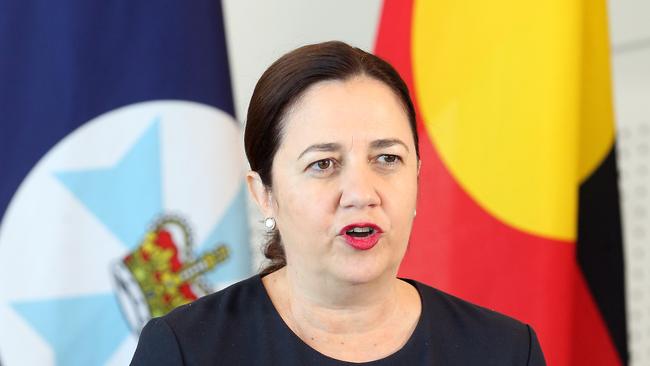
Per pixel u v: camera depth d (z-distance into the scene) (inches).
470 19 158.4
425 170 160.1
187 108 162.6
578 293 163.6
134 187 159.9
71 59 157.5
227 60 167.5
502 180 156.1
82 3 158.2
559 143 153.2
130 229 159.8
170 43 162.2
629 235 221.6
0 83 155.4
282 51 214.2
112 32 160.1
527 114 154.9
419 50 161.8
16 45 156.6
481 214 157.1
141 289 159.8
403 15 164.2
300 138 96.3
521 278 155.3
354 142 95.1
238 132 167.2
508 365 105.3
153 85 161.3
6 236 154.9
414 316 106.8
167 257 160.9
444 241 158.7
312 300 102.7
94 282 158.2
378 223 95.0
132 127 160.2
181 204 161.8
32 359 155.4
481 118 157.4
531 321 155.0
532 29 154.9
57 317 156.3
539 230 154.3
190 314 103.6
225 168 164.1
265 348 101.7
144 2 161.6
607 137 162.9
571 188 153.6
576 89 153.6
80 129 157.6
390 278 100.7
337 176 96.3
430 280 159.5
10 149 155.5
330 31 224.5
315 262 97.9
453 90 159.0
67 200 156.9
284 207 99.2
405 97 100.9
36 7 158.1
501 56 156.5
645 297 223.6
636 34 217.5
